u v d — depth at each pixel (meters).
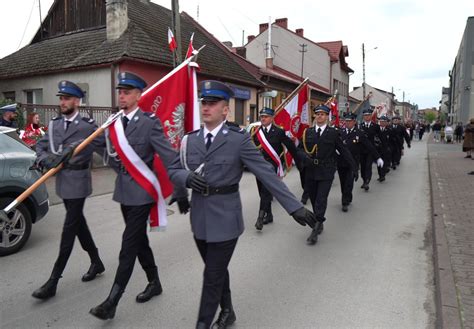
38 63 16.05
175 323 3.41
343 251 5.27
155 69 14.08
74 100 3.88
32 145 8.90
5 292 3.97
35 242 5.52
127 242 3.37
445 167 13.69
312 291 4.05
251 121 20.48
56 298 3.84
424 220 6.93
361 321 3.48
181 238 5.65
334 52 40.09
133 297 3.85
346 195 7.51
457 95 54.81
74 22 17.45
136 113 3.47
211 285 2.87
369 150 8.66
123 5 14.44
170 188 3.71
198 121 4.56
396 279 4.37
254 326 3.38
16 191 5.05
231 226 2.91
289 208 2.80
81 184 3.82
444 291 3.79
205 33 21.95
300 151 5.90
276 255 5.08
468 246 5.09
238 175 2.97
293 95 7.70
